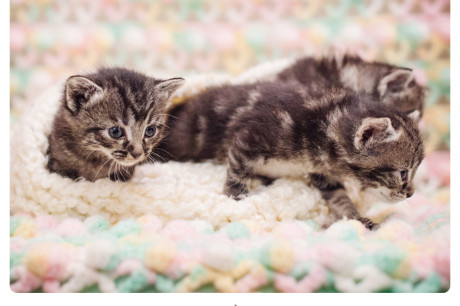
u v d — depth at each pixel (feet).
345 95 1.48
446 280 1.13
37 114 1.53
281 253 1.13
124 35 2.18
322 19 2.21
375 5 2.18
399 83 1.76
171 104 1.59
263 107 1.49
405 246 1.18
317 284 1.13
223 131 1.57
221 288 1.12
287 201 1.44
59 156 1.44
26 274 1.12
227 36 2.20
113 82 1.37
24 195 1.43
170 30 2.21
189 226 1.30
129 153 1.36
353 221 1.35
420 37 2.13
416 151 1.37
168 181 1.45
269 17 2.22
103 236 1.22
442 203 1.61
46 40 2.16
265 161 1.46
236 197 1.45
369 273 1.12
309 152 1.42
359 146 1.36
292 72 1.81
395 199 1.38
